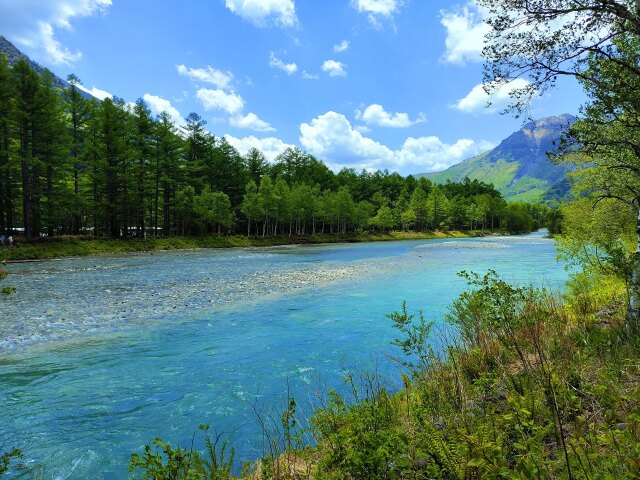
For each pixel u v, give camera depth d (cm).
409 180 14075
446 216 12075
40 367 992
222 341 1205
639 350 532
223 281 2416
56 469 575
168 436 663
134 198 5369
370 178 12900
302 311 1605
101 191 5206
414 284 2275
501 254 4547
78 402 799
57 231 5316
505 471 235
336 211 8694
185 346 1157
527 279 2203
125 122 5712
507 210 13738
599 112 604
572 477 246
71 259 3794
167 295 1938
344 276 2653
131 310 1616
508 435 337
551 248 5581
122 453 618
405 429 429
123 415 743
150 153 5966
